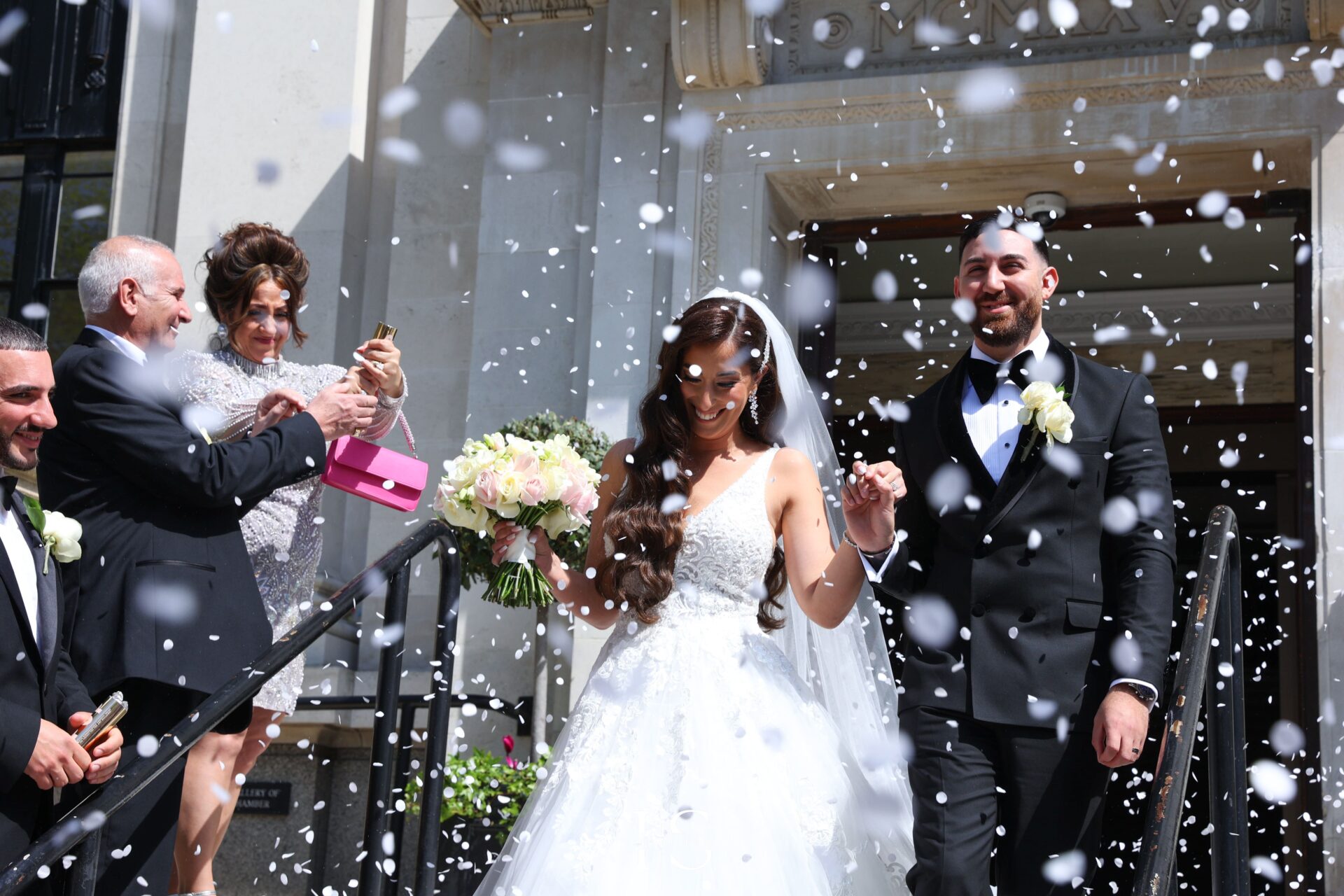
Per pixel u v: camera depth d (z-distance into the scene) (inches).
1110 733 100.3
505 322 244.4
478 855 192.1
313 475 121.9
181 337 226.4
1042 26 223.3
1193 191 229.0
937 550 116.4
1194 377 342.0
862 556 113.1
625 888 108.9
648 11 242.4
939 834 104.7
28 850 85.4
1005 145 219.3
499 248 247.0
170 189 277.7
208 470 114.6
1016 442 112.9
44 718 103.7
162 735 112.6
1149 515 108.4
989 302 116.6
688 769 114.3
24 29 299.4
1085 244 320.8
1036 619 108.6
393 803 172.7
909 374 354.9
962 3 227.1
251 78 264.7
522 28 253.8
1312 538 204.7
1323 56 206.5
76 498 115.9
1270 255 320.2
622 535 124.4
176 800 113.1
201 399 131.8
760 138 229.6
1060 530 110.2
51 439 117.4
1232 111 210.7
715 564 125.2
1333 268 202.5
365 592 112.7
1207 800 303.7
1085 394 114.7
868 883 117.0
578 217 245.6
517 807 194.2
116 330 123.0
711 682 120.0
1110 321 346.3
